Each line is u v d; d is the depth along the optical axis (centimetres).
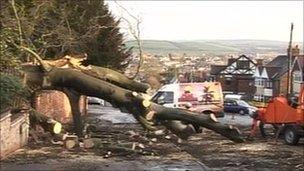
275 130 2148
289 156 1605
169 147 1731
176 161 1445
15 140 1497
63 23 2511
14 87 1466
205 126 1744
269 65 9619
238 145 1862
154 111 1691
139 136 1911
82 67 1811
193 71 10450
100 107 4638
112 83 1838
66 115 2488
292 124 1928
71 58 1812
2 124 1343
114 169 1285
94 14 3147
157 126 1903
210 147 1786
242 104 4769
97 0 3234
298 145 1927
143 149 1609
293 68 8162
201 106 2967
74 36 2417
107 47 3591
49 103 2188
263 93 9356
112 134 2000
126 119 3000
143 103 1653
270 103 2089
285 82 8962
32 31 2081
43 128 1703
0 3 1928
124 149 1543
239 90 9981
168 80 7894
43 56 2214
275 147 1844
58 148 1573
